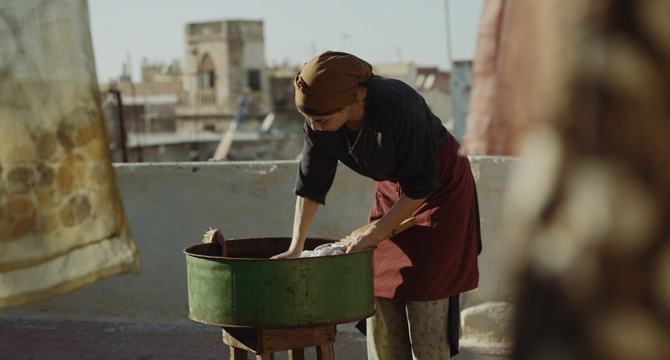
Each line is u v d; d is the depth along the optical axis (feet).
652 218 1.17
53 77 5.91
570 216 1.24
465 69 64.85
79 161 6.05
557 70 1.34
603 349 1.18
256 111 225.35
